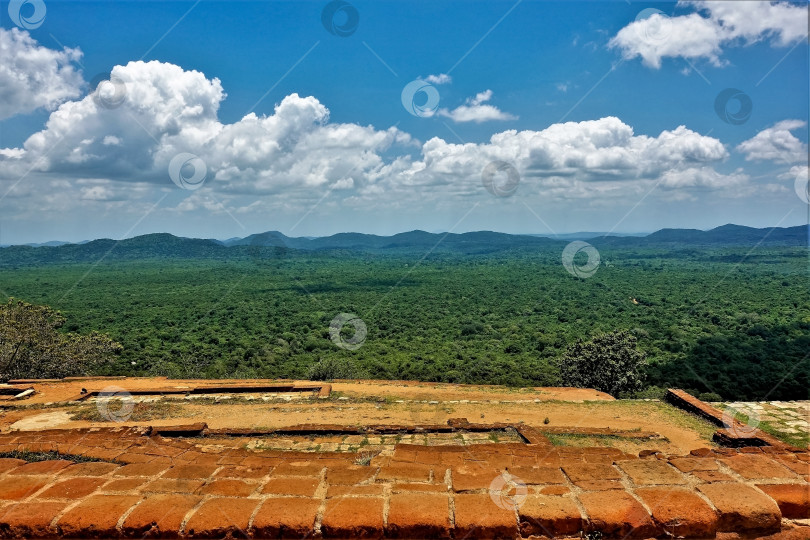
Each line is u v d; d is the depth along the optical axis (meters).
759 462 3.99
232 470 4.09
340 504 3.51
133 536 3.33
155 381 11.94
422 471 4.03
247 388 11.17
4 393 10.89
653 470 3.89
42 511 3.47
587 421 9.05
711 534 3.32
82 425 8.57
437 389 11.53
